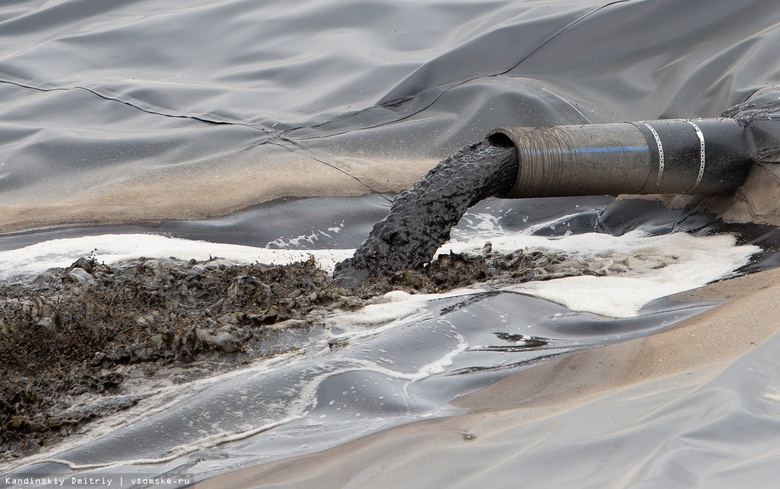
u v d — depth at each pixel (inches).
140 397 676.1
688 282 936.3
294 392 660.7
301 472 522.0
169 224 1327.5
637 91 1611.7
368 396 641.0
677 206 1251.2
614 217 1322.6
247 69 1924.2
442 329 773.3
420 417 595.2
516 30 1817.2
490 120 1603.1
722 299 834.2
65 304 830.5
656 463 466.0
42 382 706.2
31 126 1701.5
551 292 888.3
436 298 874.8
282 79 1866.4
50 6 2247.8
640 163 1088.2
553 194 1100.5
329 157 1555.1
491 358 721.0
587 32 1752.0
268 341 768.3
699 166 1110.4
